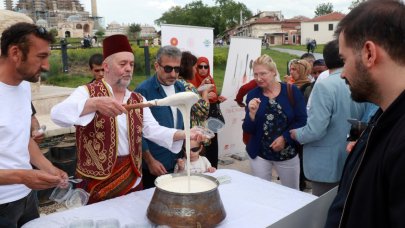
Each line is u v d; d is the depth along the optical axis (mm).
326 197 1541
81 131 1971
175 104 1641
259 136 2922
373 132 987
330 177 2389
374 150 990
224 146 5211
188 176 1622
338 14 49188
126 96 2068
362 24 974
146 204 1735
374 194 966
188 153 1640
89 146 1950
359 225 1004
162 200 1415
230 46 4910
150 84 2684
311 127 2342
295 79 4367
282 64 18250
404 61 945
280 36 51375
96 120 1926
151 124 2162
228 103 5086
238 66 5035
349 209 1063
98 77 3584
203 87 3477
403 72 951
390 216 895
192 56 3469
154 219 1423
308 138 2383
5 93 1732
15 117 1774
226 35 53219
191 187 1599
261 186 1977
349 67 1028
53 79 10438
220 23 53125
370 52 960
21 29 1663
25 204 1936
